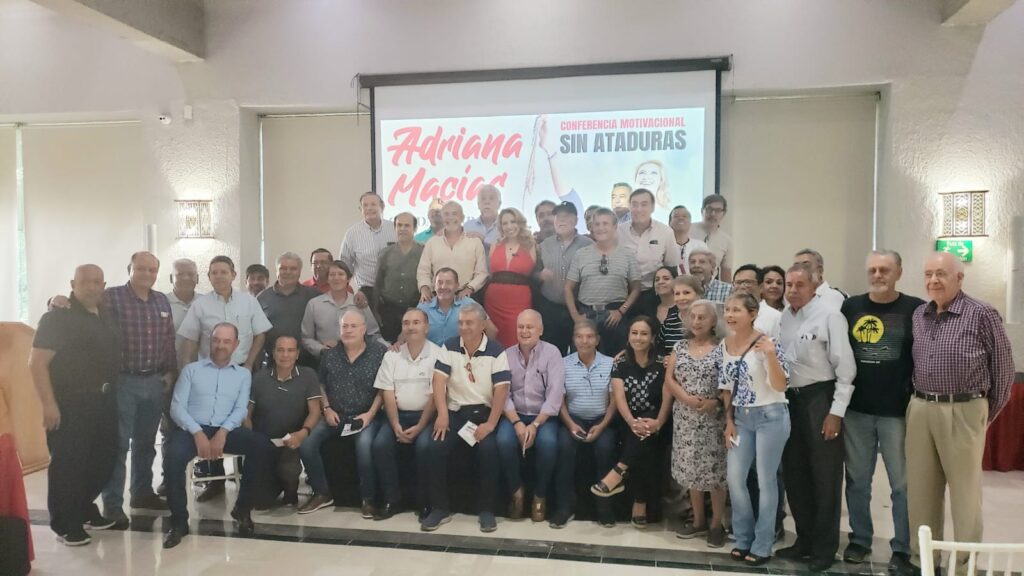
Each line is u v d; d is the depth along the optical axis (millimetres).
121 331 3830
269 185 6375
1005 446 4656
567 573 3162
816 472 3186
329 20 5879
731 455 3250
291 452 4020
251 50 5988
